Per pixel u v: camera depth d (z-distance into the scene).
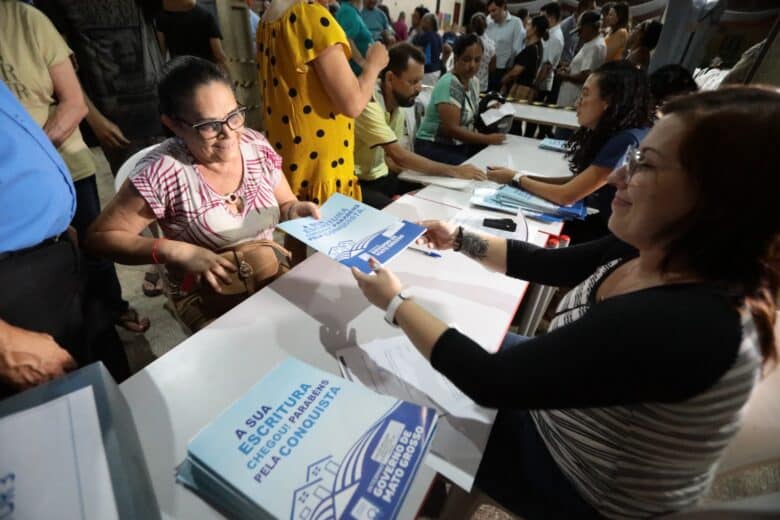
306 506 0.49
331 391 0.65
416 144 2.75
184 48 2.61
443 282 1.03
